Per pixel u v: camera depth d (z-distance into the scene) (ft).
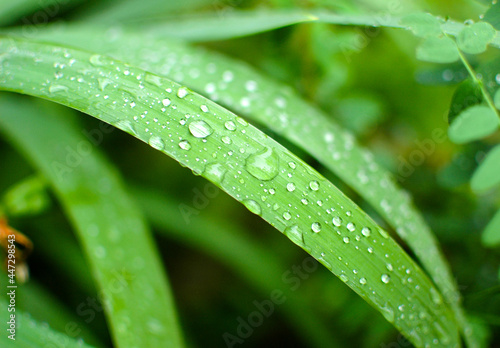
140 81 1.12
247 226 1.47
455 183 1.24
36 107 1.34
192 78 1.24
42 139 1.28
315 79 1.35
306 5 1.35
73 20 1.40
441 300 1.12
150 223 1.37
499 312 1.20
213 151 1.10
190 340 1.37
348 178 1.19
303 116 1.22
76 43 1.27
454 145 1.33
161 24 1.36
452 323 1.12
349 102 1.37
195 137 1.10
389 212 1.19
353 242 1.09
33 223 1.35
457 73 1.21
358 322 1.29
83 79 1.13
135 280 1.20
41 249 1.35
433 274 1.17
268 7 1.39
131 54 1.26
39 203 1.26
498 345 1.24
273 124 1.21
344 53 1.35
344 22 1.18
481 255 1.28
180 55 1.26
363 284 1.09
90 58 1.14
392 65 1.39
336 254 1.09
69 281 1.35
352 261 1.09
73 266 1.35
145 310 1.18
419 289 1.11
